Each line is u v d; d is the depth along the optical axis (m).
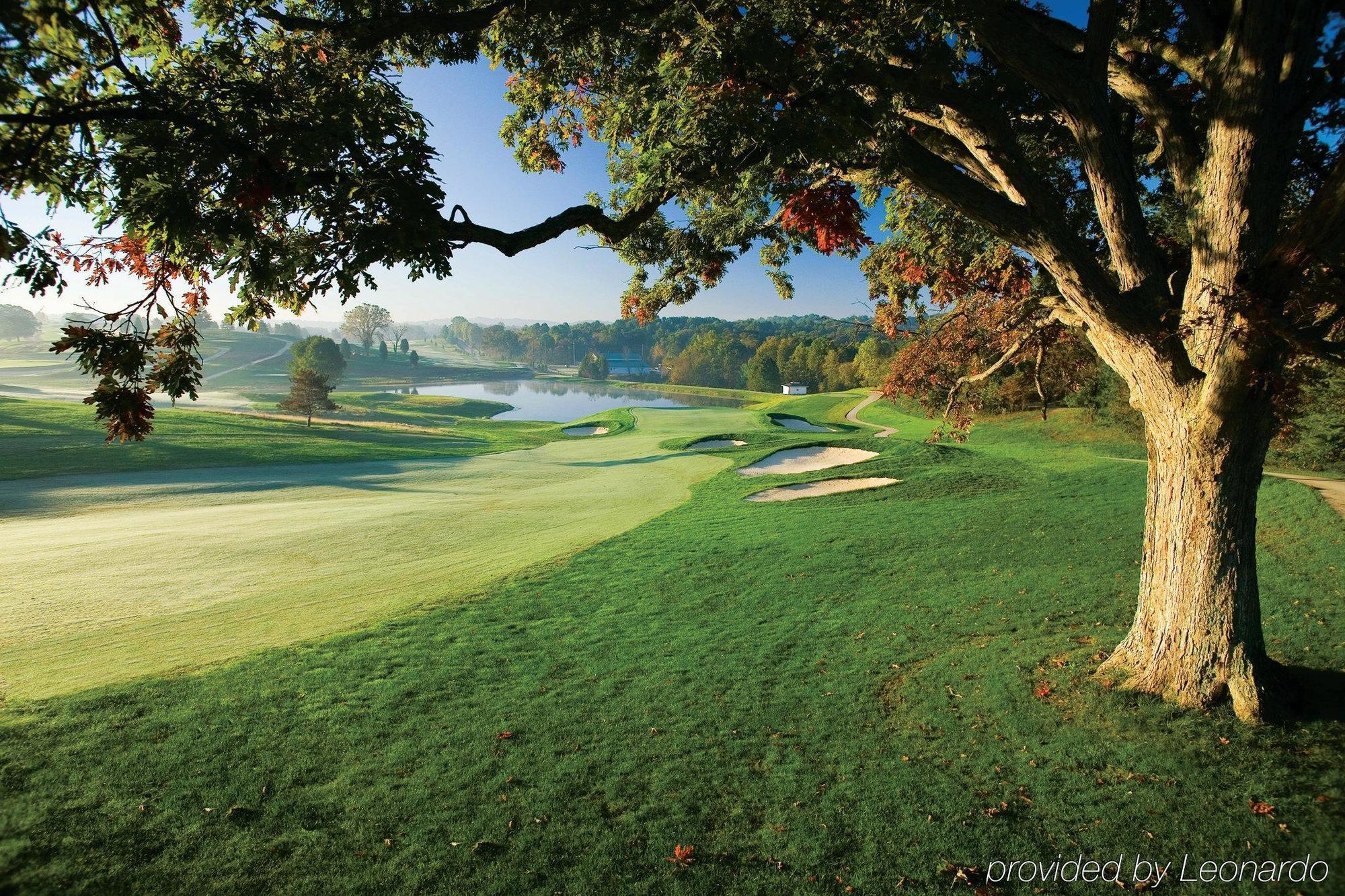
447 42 6.32
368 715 7.55
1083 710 6.85
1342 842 4.71
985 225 6.00
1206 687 6.40
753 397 103.44
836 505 19.70
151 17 4.80
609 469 30.02
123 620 10.25
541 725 7.49
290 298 5.00
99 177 4.54
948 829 5.50
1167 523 6.66
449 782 6.34
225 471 27.19
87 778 6.05
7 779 5.95
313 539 15.72
